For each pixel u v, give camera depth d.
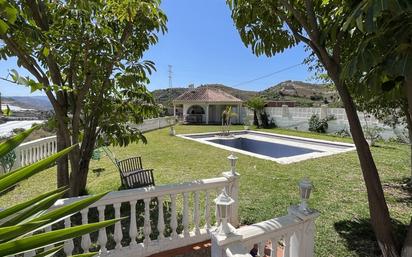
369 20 1.52
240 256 1.88
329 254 3.42
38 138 9.81
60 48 3.90
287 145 14.62
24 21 2.90
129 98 5.00
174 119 26.58
